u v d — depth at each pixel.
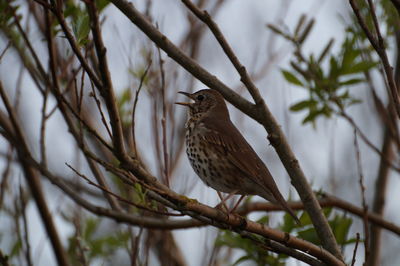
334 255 9.71
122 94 13.82
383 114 12.89
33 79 11.38
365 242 9.09
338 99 12.48
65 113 11.02
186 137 12.57
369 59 12.94
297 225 11.64
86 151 8.25
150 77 12.73
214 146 11.99
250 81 9.82
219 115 12.96
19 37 11.66
